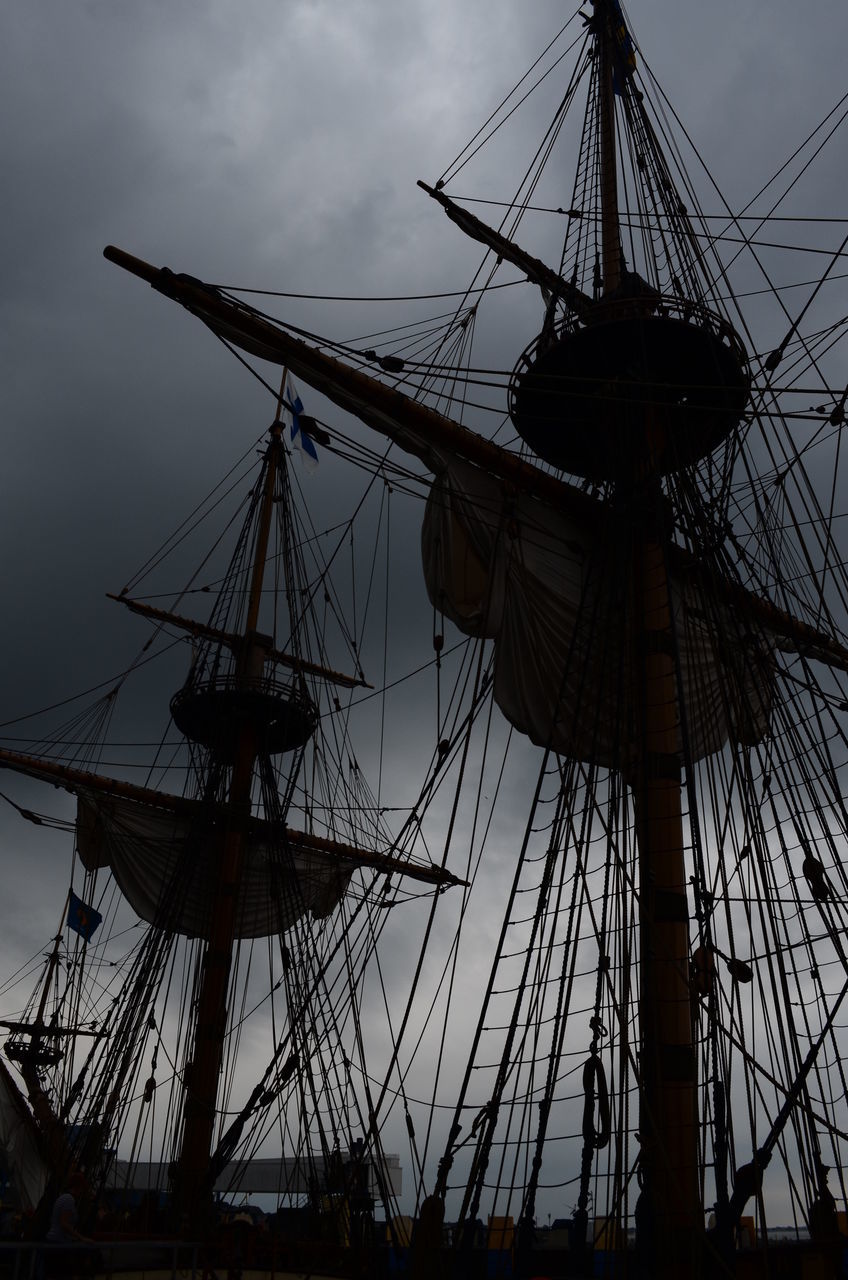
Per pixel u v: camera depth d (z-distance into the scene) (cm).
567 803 1091
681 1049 951
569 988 988
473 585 1327
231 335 1311
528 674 1302
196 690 2798
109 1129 2217
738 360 1331
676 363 1350
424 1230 929
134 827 2748
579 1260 830
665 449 1322
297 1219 1981
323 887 2839
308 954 2358
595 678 1243
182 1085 2248
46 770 2712
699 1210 829
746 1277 823
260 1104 1878
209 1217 1816
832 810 1060
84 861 2727
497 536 1322
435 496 1370
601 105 1714
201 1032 2339
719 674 1176
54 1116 2342
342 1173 1884
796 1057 888
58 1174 2098
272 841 2703
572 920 1021
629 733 1111
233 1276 1609
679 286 1438
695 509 1262
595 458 1386
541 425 1446
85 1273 1050
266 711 2817
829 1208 836
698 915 945
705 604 1209
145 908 2712
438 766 1275
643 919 977
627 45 1756
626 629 1223
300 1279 1653
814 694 1117
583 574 1354
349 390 1349
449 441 1370
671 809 1080
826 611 1105
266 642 2986
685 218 1481
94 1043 2400
